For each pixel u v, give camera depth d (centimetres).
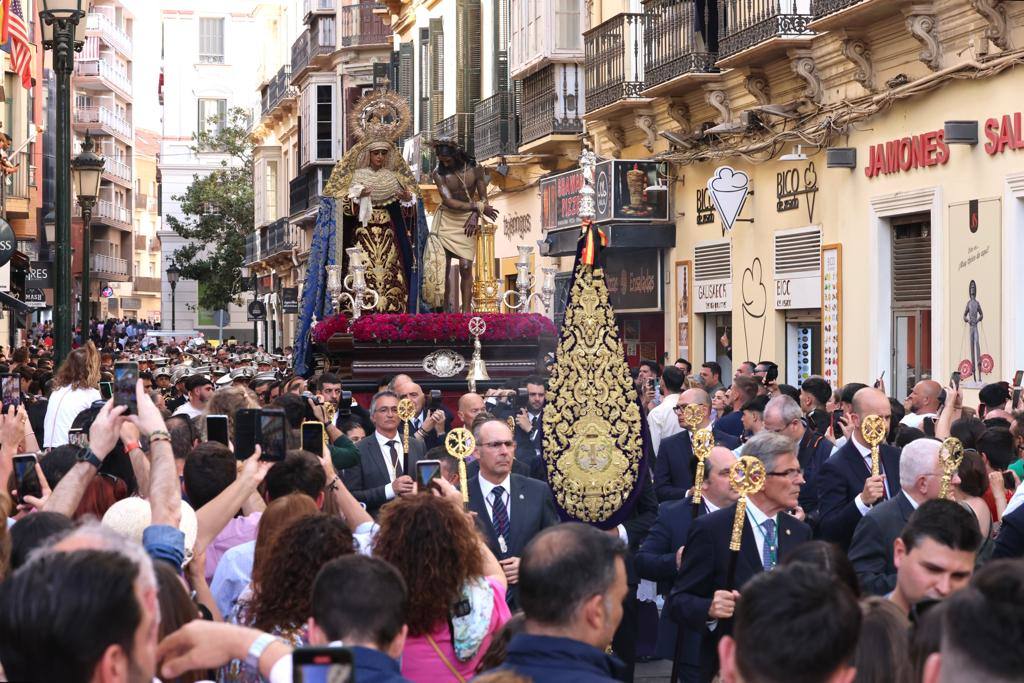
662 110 2883
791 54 2294
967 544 583
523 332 1886
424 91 4441
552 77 3275
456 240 2131
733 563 749
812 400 1482
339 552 561
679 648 794
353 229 2267
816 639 377
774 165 2452
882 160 2103
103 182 9275
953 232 1925
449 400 1892
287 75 6788
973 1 1773
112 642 349
